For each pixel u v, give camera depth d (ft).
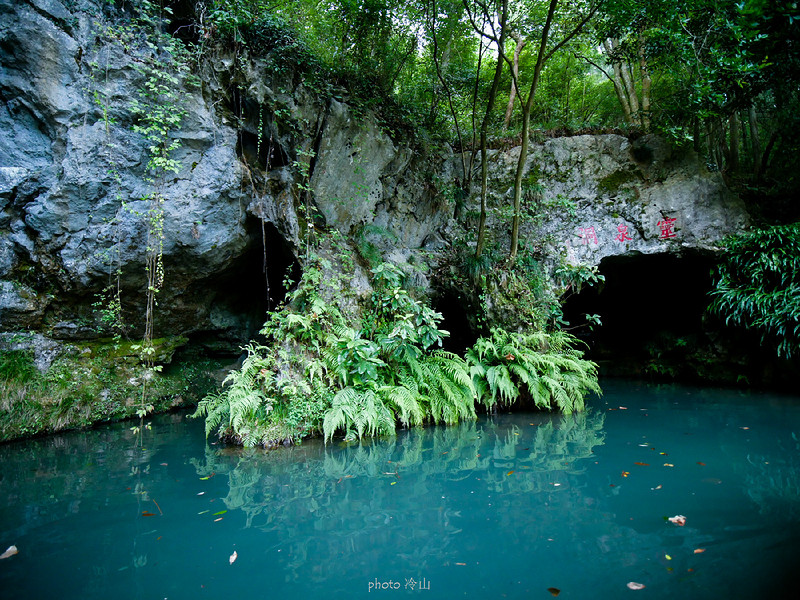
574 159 26.68
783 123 25.93
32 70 16.34
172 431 17.72
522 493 10.92
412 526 9.39
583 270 24.29
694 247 24.71
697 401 21.09
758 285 22.57
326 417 15.89
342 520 9.75
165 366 22.21
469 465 13.12
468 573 7.63
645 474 11.91
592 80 39.27
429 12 23.73
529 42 31.48
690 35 20.51
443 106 27.96
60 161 17.08
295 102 20.83
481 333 24.03
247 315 24.67
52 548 8.60
